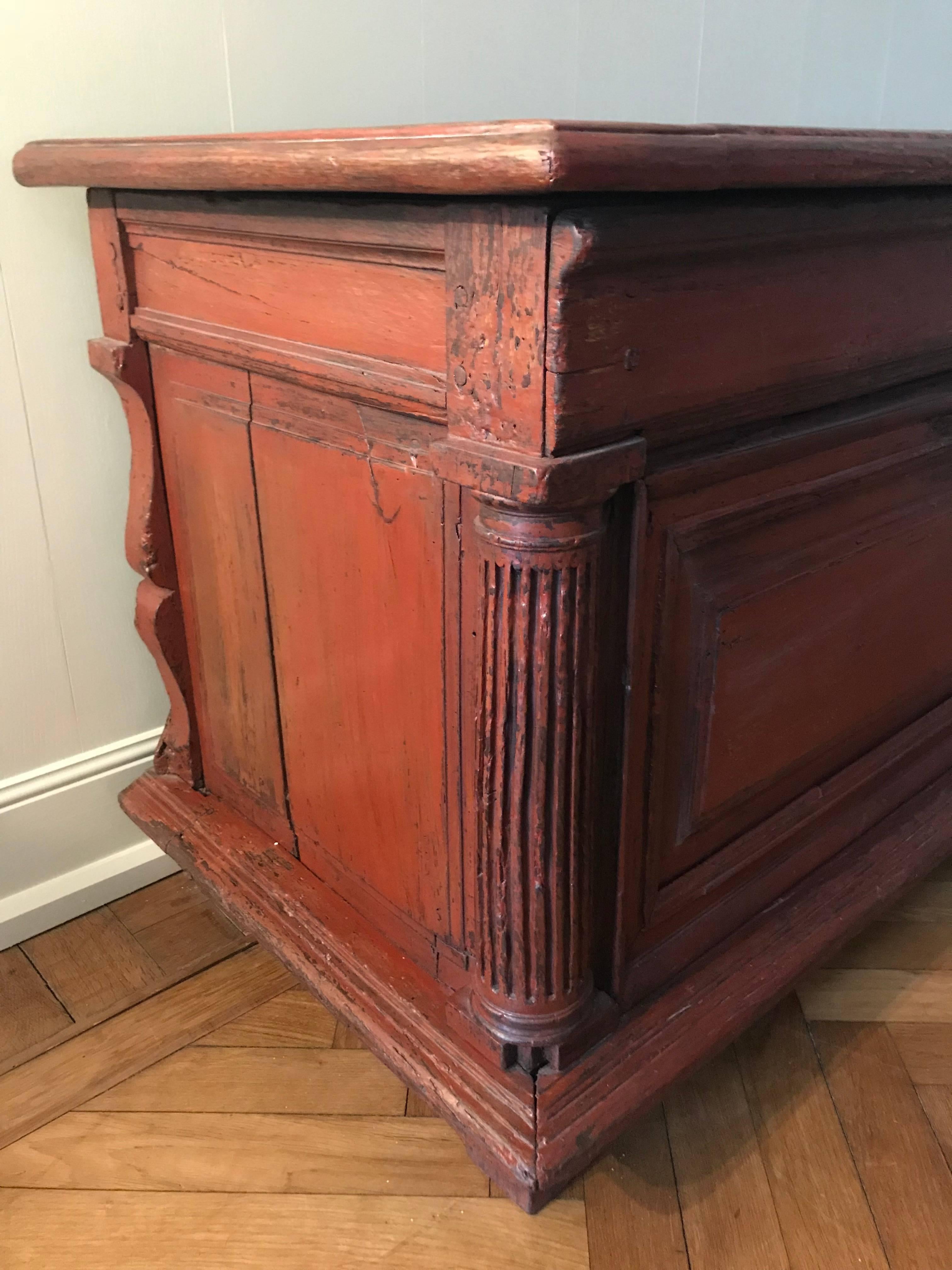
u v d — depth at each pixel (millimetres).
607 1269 782
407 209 621
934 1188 843
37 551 1089
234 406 878
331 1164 870
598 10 1294
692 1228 812
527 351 566
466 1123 758
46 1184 853
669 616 719
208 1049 986
